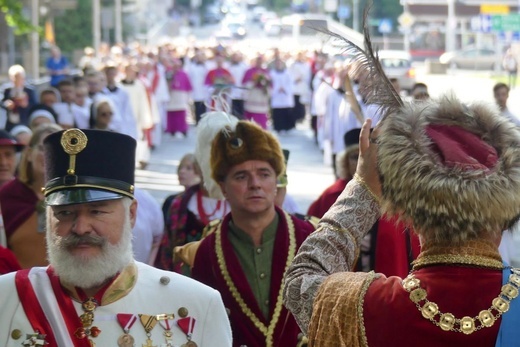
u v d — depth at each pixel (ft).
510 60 230.27
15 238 35.37
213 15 611.88
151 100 127.03
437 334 16.21
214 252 28.30
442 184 16.26
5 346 19.98
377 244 26.11
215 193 35.06
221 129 28.96
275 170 28.68
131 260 20.85
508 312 16.19
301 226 28.68
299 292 17.47
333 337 16.78
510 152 16.60
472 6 371.15
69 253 20.03
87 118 82.58
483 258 16.60
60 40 271.90
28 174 35.55
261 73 144.15
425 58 371.35
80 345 19.94
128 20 365.61
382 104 17.95
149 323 20.35
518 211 16.53
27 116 86.89
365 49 18.47
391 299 16.57
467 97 18.04
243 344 27.30
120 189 20.51
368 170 17.88
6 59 192.75
